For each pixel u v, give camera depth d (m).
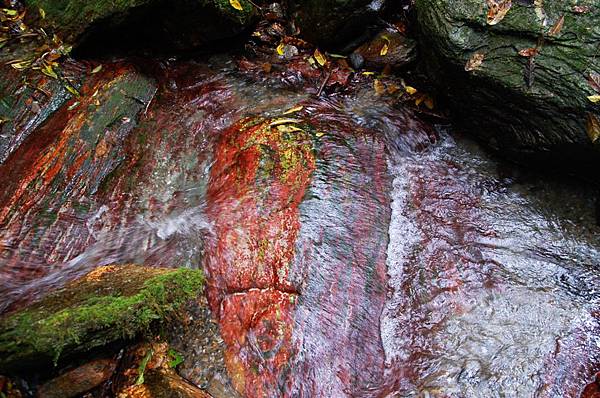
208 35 4.79
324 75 4.99
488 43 3.98
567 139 3.93
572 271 3.96
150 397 2.92
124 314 2.83
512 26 3.88
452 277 3.90
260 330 3.40
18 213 3.58
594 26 3.71
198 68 4.94
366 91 4.94
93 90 4.36
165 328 3.29
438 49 4.13
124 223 3.80
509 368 3.42
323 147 4.30
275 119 4.49
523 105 4.01
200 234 3.78
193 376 3.20
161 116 4.47
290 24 5.13
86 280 3.25
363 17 4.83
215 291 3.55
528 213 4.31
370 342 3.56
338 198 4.01
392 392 3.34
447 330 3.64
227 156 4.25
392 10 5.02
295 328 3.43
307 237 3.75
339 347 3.46
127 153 4.16
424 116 4.82
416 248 4.05
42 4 4.61
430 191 4.41
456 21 3.97
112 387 3.01
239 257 3.64
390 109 4.82
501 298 3.79
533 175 4.52
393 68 4.95
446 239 4.11
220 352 3.32
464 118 4.60
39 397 2.85
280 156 4.15
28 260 3.42
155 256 3.66
